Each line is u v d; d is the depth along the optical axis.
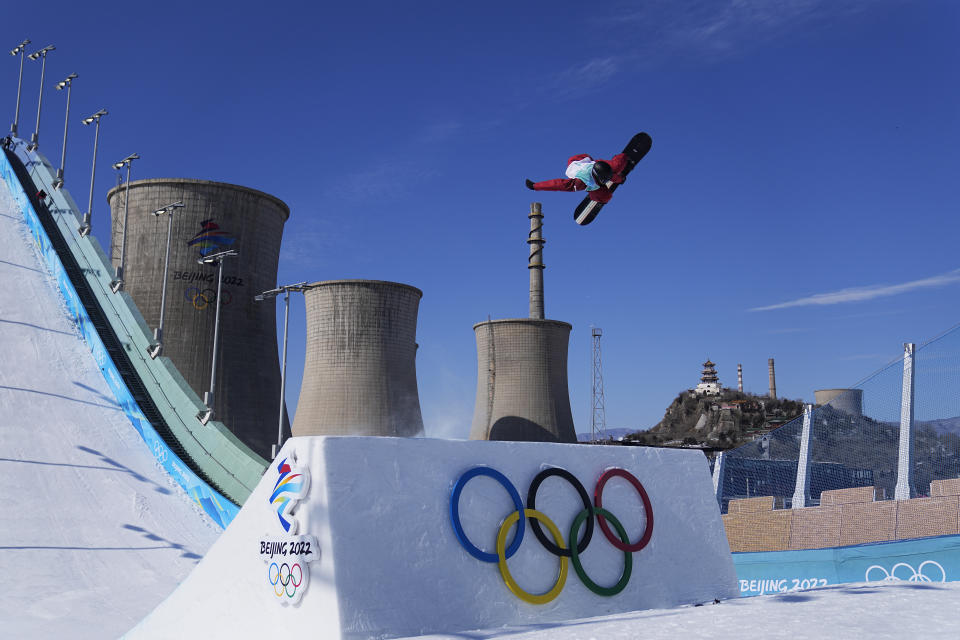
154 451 30.48
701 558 8.84
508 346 110.25
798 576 13.39
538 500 7.68
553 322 111.75
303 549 6.44
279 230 75.19
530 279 125.00
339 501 6.39
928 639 5.05
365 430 80.69
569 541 7.73
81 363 36.75
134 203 68.69
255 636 6.82
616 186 9.05
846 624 5.66
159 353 39.91
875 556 12.24
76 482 25.80
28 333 37.69
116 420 32.53
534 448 7.93
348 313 83.50
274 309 73.38
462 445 7.36
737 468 15.38
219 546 7.55
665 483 8.95
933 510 11.82
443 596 6.60
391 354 84.31
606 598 7.80
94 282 47.56
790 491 14.36
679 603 8.38
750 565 14.22
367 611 6.12
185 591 7.85
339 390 81.94
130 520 23.89
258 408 67.56
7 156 64.56
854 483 13.42
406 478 6.86
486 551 7.09
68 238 52.34
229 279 68.44
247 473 29.20
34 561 19.44
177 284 66.31
